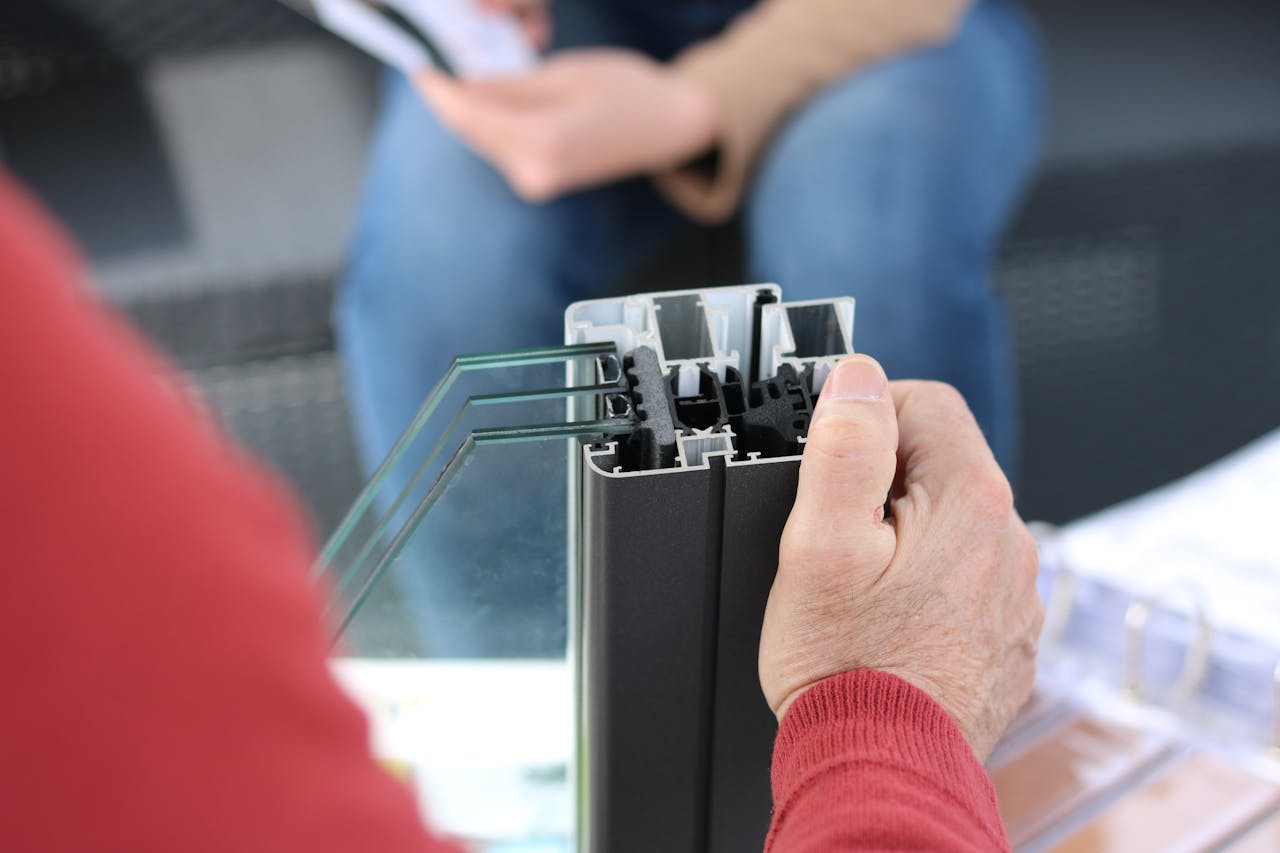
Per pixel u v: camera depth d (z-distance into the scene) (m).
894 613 0.55
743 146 2.13
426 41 1.97
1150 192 2.39
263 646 0.21
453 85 2.01
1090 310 2.43
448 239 2.10
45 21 1.84
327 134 2.01
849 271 2.23
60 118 1.89
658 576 0.56
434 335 2.16
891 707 0.51
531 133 2.04
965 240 2.28
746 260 2.22
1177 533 1.21
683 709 0.61
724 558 0.56
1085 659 0.92
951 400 0.62
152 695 0.20
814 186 2.18
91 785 0.19
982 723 0.58
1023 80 2.23
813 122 2.14
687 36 2.04
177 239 2.00
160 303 2.02
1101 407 2.51
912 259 2.24
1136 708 0.86
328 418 2.17
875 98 2.14
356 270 2.09
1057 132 2.29
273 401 2.13
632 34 2.04
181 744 0.20
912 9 2.09
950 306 2.30
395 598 0.61
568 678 0.64
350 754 0.23
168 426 0.21
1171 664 0.88
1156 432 2.56
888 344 2.29
